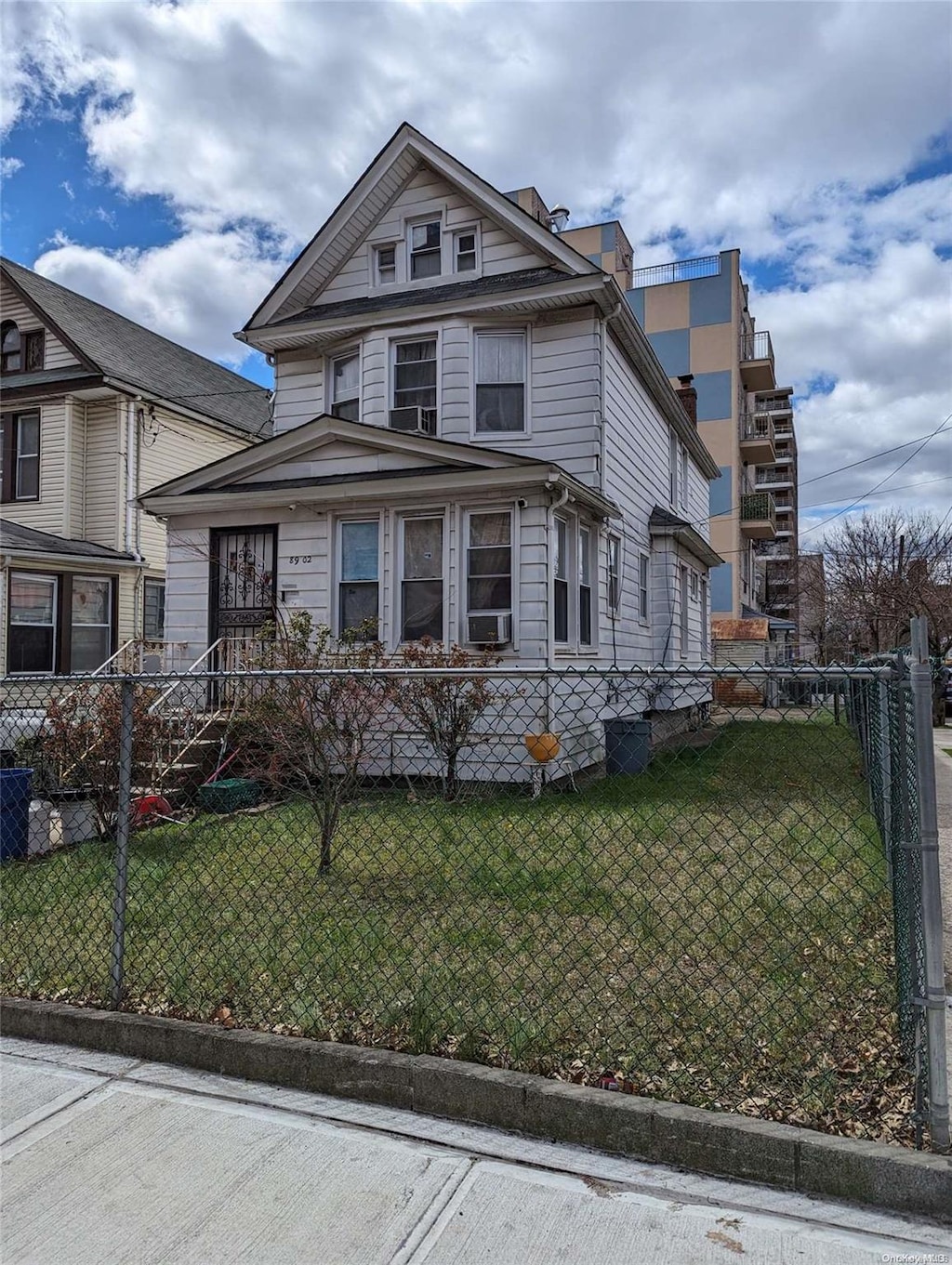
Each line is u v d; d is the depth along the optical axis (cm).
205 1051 311
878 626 2486
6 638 1273
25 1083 303
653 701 1351
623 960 383
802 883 499
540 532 908
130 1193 234
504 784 766
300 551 1021
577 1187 235
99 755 666
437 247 1164
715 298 3012
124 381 1463
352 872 530
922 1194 223
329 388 1175
